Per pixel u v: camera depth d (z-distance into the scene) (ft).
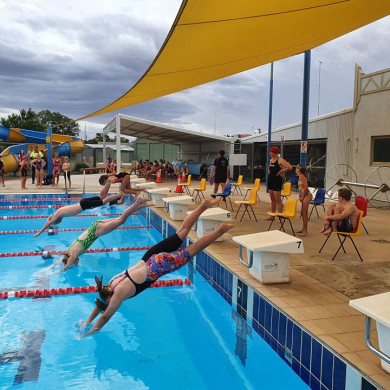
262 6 14.30
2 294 17.10
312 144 55.42
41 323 14.78
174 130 69.51
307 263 17.04
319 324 10.77
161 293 18.26
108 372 11.57
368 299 8.56
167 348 13.15
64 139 103.60
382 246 20.33
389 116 37.68
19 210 42.01
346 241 21.56
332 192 43.11
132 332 14.28
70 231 31.58
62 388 10.80
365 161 40.96
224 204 37.88
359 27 20.13
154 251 12.05
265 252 14.11
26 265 21.81
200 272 20.31
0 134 82.43
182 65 20.86
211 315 15.93
